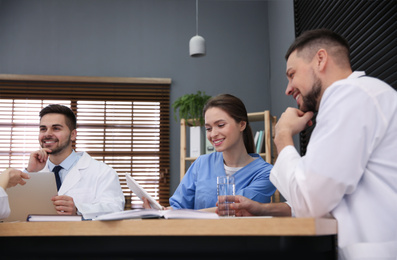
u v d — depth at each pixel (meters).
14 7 4.00
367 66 1.96
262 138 3.07
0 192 1.21
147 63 3.98
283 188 1.04
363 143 0.95
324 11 2.52
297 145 3.11
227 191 1.21
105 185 2.12
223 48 4.03
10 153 3.76
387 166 0.98
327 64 1.14
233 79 3.97
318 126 1.00
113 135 3.83
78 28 4.01
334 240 1.01
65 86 3.88
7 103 3.83
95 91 3.91
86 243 0.93
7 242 0.97
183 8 4.10
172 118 3.90
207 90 3.94
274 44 3.83
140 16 4.07
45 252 0.94
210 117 1.76
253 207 1.41
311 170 0.93
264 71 4.00
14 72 3.88
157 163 3.79
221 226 0.84
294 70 1.18
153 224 0.88
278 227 0.81
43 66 3.91
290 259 0.82
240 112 1.78
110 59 3.97
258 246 0.83
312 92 1.15
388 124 0.99
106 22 4.04
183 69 3.98
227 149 1.76
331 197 0.93
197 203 1.83
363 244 0.93
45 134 2.11
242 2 4.14
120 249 0.90
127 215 0.93
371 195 0.98
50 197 1.54
